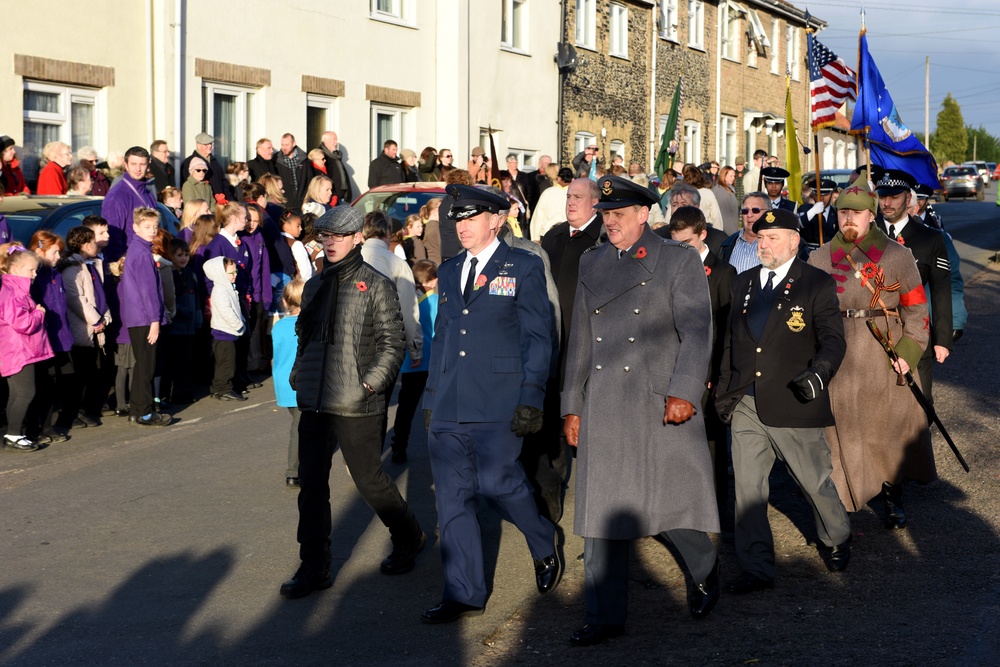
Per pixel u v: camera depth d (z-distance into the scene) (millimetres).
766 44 33969
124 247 10234
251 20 16094
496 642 4773
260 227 11133
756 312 5363
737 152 33438
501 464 5152
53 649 4707
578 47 24547
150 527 6426
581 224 6723
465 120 20594
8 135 12789
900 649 4535
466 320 5188
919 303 6039
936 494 6871
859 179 6109
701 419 4867
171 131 14812
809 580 5441
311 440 5414
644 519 4754
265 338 11719
